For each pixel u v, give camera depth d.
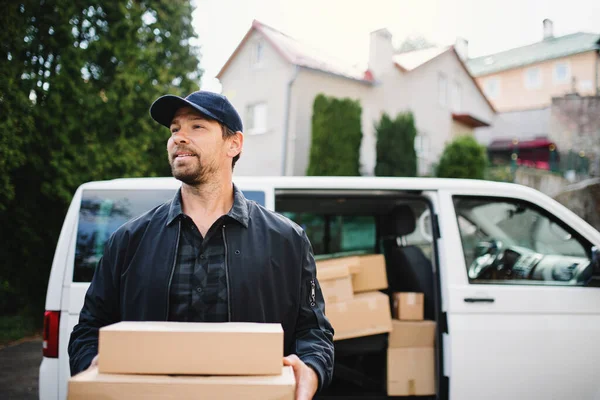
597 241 2.73
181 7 7.14
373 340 2.94
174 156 1.40
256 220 1.46
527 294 2.62
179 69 7.12
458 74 20.58
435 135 18.92
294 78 14.49
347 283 2.90
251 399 1.01
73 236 2.49
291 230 1.48
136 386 1.00
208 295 1.33
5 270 6.30
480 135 24.86
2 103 5.20
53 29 5.98
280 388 1.02
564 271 2.73
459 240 2.72
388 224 3.65
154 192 2.61
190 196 1.46
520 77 28.09
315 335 1.43
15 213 6.12
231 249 1.38
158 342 1.05
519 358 2.53
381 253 3.82
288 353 1.42
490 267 2.72
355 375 3.06
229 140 1.47
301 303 1.45
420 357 2.90
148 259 1.36
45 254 6.45
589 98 18.95
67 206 5.95
